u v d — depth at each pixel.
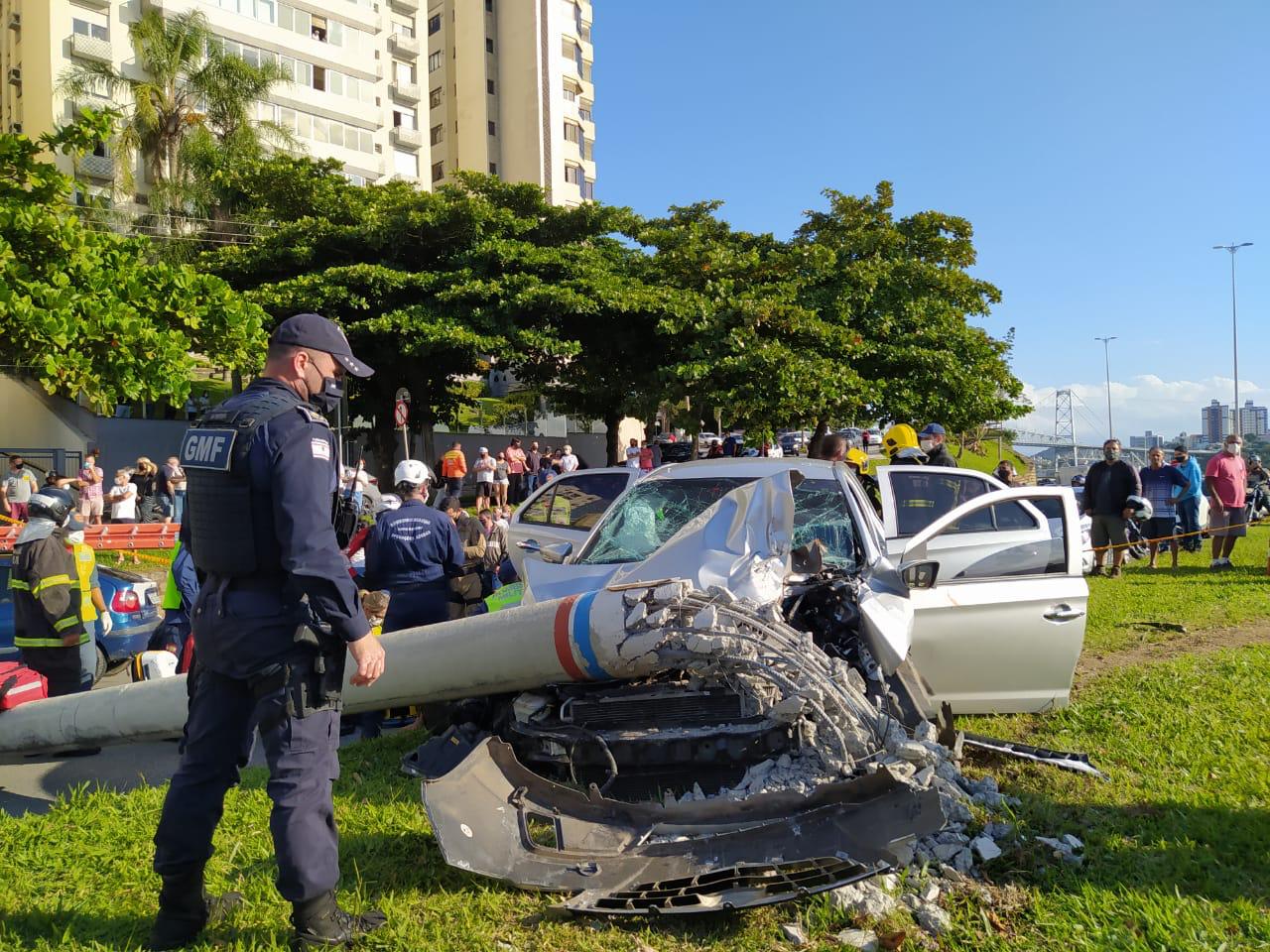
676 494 5.62
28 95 38.19
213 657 2.79
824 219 26.17
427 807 3.25
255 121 34.53
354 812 4.13
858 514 5.25
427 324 21.88
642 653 3.59
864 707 3.51
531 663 3.78
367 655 2.80
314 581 2.69
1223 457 12.41
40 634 5.79
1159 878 3.27
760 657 3.53
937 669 4.98
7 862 3.62
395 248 23.83
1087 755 4.58
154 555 16.44
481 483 22.59
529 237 27.88
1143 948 2.80
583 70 63.25
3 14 41.34
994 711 5.20
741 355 21.69
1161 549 14.38
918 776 3.28
